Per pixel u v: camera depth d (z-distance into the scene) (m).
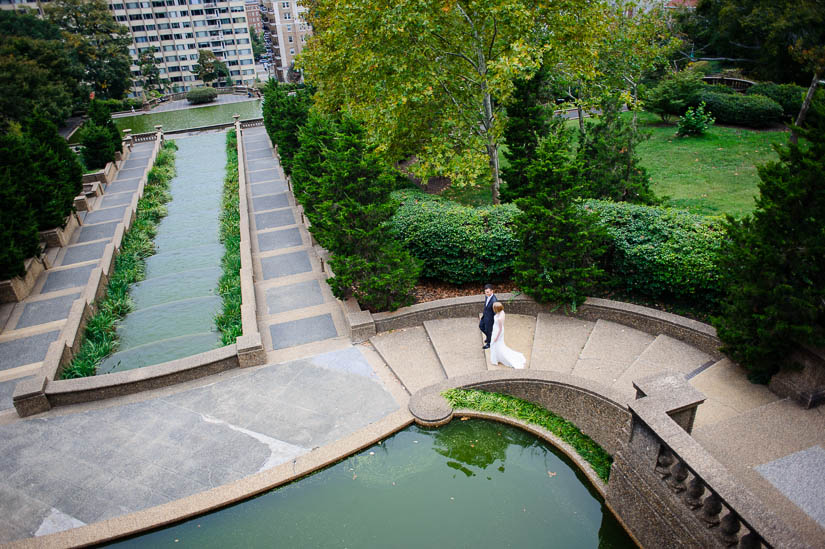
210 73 102.69
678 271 10.51
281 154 25.50
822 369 7.22
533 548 6.99
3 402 10.74
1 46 45.69
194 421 9.46
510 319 11.95
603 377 9.28
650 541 6.60
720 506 5.55
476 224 12.87
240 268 16.28
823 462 6.35
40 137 23.36
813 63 24.09
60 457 8.76
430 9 14.48
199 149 38.25
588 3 16.05
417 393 9.64
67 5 71.19
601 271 11.14
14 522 7.57
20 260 15.38
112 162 31.00
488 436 8.97
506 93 14.98
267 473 8.20
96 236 20.73
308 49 23.56
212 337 13.44
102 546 7.30
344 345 11.65
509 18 14.52
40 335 13.52
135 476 8.29
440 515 7.55
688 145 24.45
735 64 34.94
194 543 7.27
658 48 21.33
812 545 5.27
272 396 10.03
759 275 7.84
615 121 14.50
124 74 73.69
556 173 11.02
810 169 6.88
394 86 16.27
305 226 20.16
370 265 11.72
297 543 7.20
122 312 14.90
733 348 8.62
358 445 8.68
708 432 6.96
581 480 8.06
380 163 12.04
